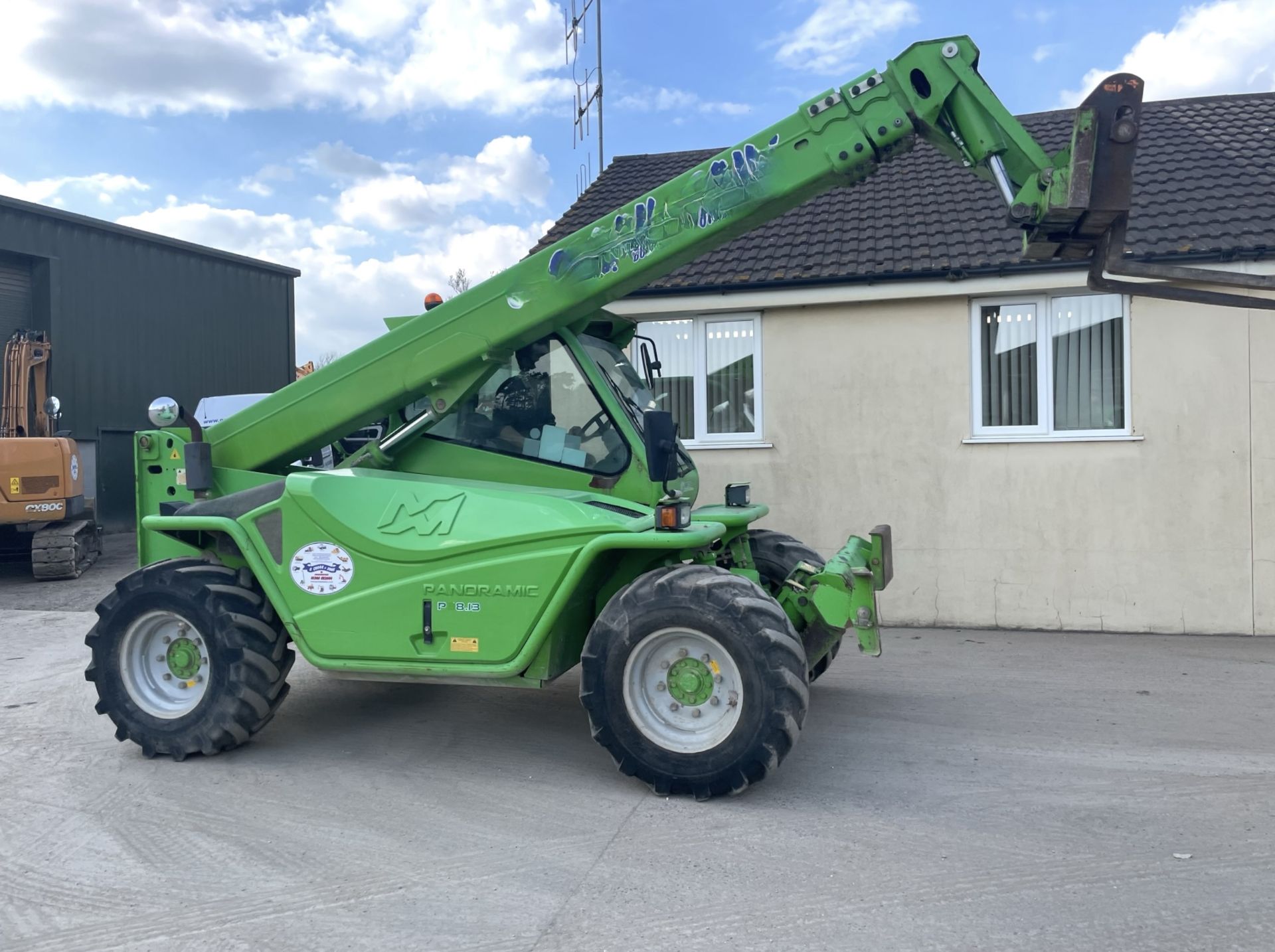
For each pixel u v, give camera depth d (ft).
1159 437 25.52
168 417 16.28
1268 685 20.20
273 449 17.19
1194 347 25.27
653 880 11.05
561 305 15.69
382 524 14.79
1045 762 15.26
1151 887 10.78
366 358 16.55
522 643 14.05
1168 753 15.71
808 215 31.04
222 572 15.76
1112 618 25.90
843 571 14.92
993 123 14.38
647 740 13.61
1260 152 29.60
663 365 28.99
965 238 27.45
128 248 60.39
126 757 15.80
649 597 13.50
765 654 12.98
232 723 15.23
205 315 66.49
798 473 27.81
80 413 56.95
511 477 16.39
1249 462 25.05
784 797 13.75
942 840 12.14
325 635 14.98
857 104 14.89
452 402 16.38
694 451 28.40
